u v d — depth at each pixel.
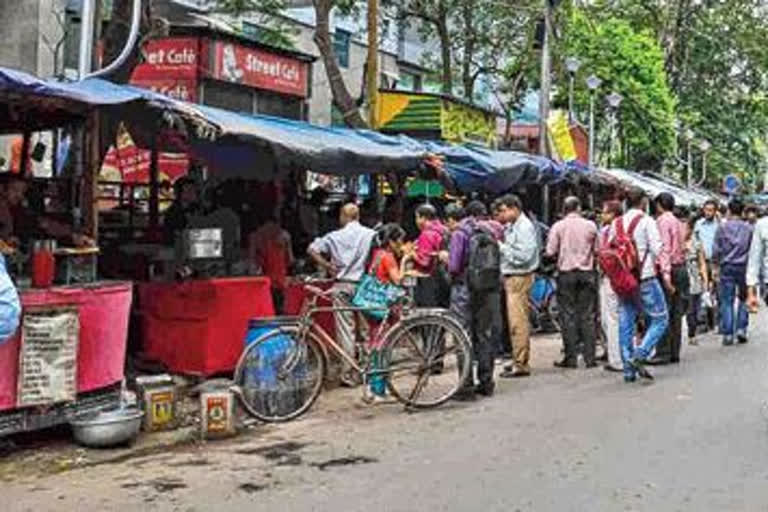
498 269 10.79
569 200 13.12
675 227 13.28
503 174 16.03
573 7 30.00
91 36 11.19
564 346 13.00
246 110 19.91
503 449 8.21
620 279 11.52
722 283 15.38
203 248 10.68
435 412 9.85
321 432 8.98
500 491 6.95
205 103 18.58
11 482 7.31
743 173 55.56
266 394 9.35
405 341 10.07
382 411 9.91
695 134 45.97
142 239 14.33
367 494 6.92
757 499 6.69
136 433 8.51
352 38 27.91
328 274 11.32
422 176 15.38
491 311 10.79
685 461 7.75
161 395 8.91
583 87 30.47
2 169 14.80
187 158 14.73
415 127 20.48
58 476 7.48
